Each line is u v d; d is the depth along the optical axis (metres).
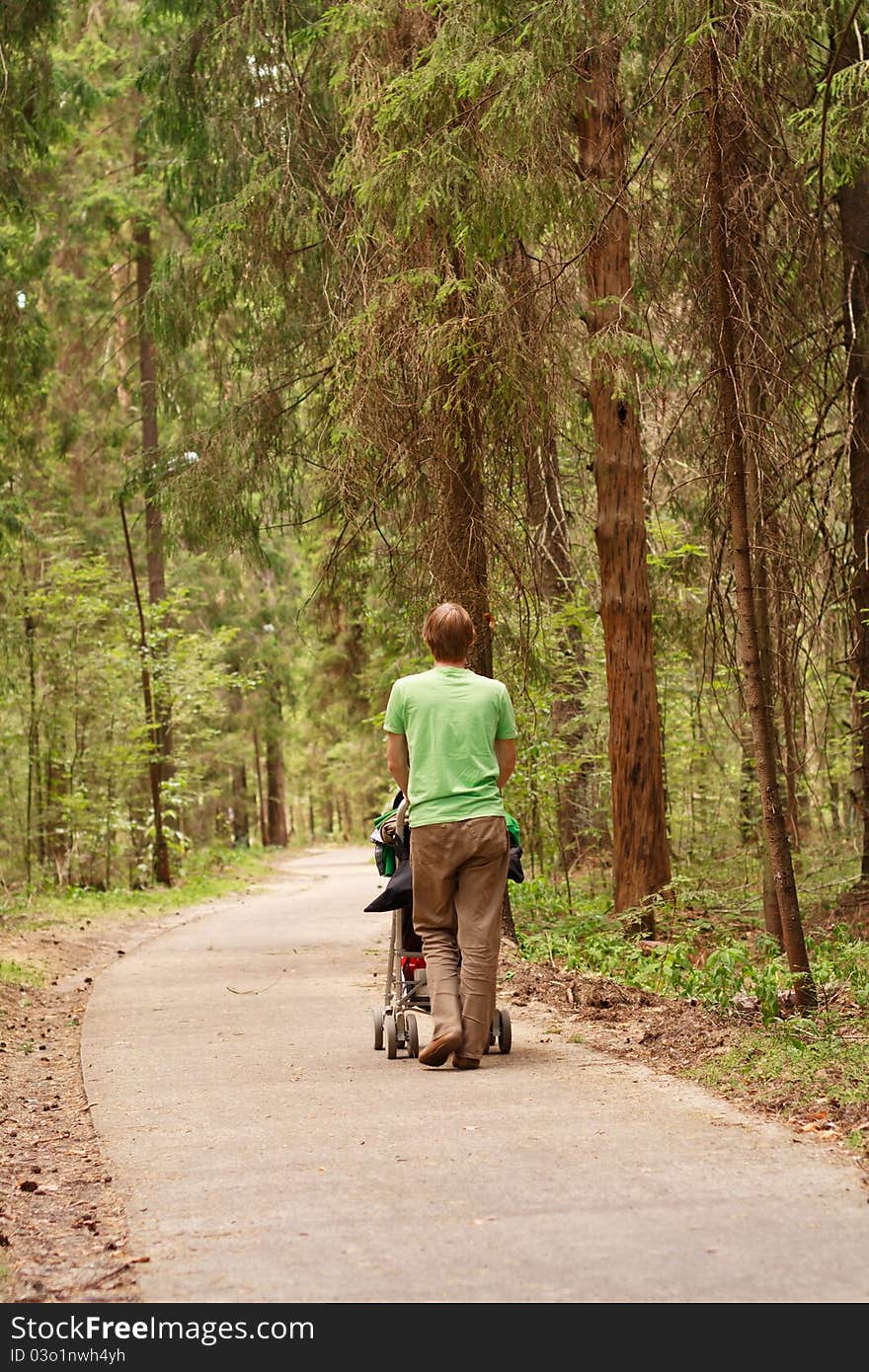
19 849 24.94
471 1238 3.71
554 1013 8.15
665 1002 8.26
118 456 29.89
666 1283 3.31
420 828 6.35
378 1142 4.91
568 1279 3.36
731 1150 4.54
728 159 8.86
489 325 10.42
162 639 26.19
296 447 14.52
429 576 12.21
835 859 15.07
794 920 7.16
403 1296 3.33
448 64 9.32
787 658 11.81
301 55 13.83
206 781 40.25
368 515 12.31
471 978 6.34
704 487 13.73
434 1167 4.50
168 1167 4.79
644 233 10.52
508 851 6.46
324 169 13.46
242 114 14.22
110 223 26.08
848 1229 3.63
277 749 52.94
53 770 25.11
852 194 12.59
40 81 16.69
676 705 17.78
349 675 38.53
